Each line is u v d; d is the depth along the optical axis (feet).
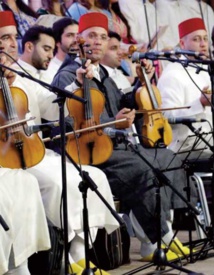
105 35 33.94
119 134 28.78
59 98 25.02
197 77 38.50
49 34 35.96
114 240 31.01
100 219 29.19
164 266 30.32
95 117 30.12
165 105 37.47
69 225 28.22
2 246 25.54
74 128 29.78
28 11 40.37
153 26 46.78
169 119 33.91
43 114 31.81
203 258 32.58
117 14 44.98
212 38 50.08
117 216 25.04
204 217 34.81
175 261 31.24
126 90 36.14
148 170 31.65
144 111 32.58
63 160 24.97
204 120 33.42
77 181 28.73
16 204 26.40
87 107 29.89
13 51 32.86
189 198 31.32
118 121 29.22
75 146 29.84
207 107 37.70
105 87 33.60
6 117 27.50
